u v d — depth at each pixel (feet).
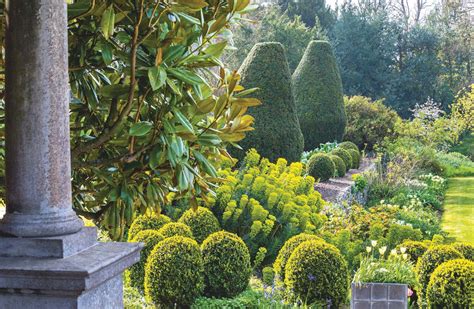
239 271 19.44
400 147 58.59
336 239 23.56
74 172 9.62
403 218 32.14
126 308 18.38
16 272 6.79
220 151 9.71
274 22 89.86
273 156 40.22
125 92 8.23
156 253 18.93
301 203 27.22
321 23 109.19
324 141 58.23
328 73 58.70
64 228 7.29
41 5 7.02
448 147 72.28
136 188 9.27
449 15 107.55
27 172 7.13
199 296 18.99
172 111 8.30
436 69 96.68
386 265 19.62
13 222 7.19
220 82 9.09
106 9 7.92
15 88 7.07
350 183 43.06
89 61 8.87
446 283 17.88
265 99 40.83
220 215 25.52
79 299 6.90
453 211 42.55
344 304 19.83
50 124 7.14
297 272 19.01
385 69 97.91
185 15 8.05
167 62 8.11
